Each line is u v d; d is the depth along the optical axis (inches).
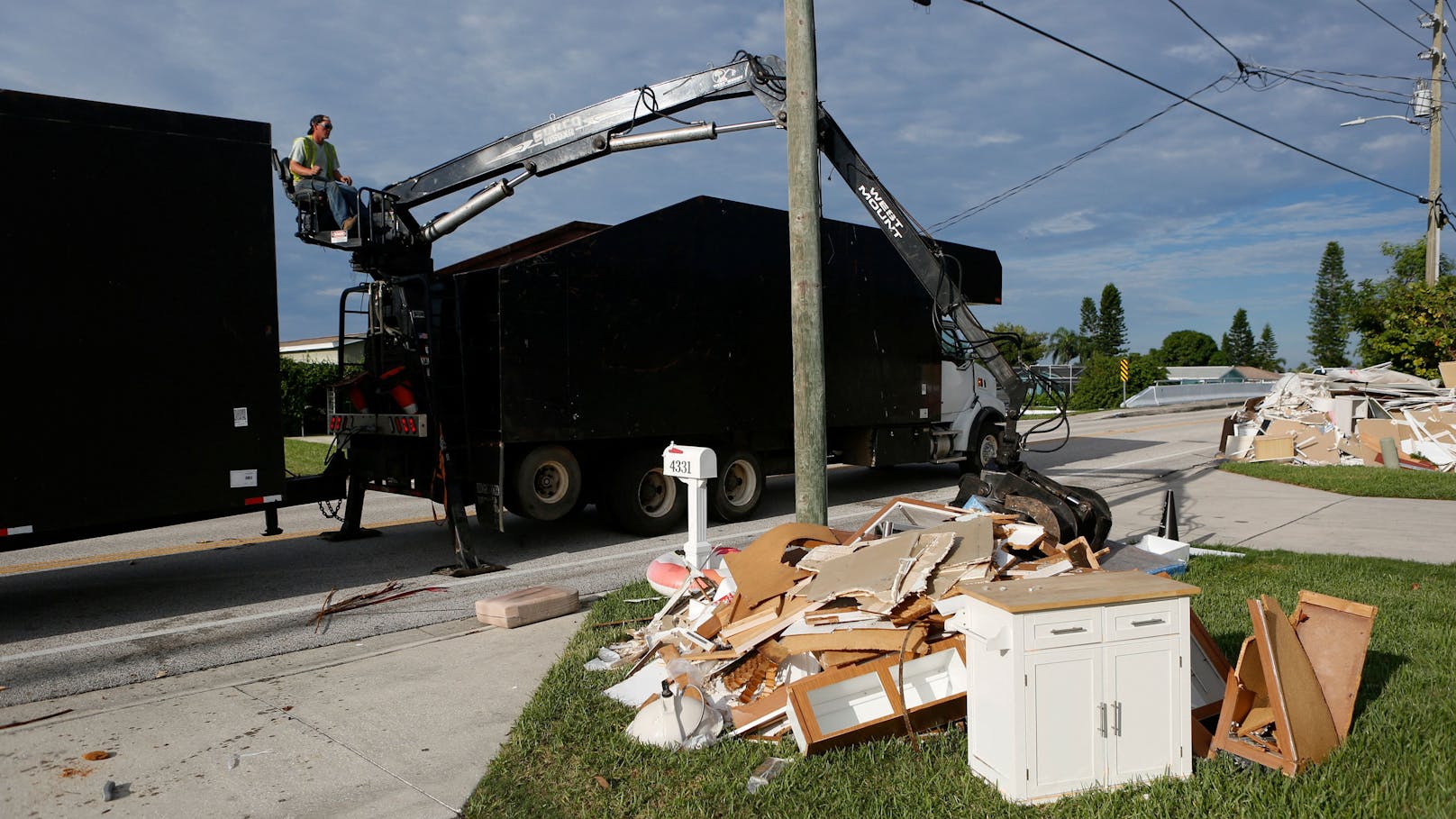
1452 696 168.9
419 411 349.4
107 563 351.6
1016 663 131.8
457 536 330.0
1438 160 863.1
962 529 185.2
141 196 261.0
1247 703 152.9
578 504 386.6
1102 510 277.0
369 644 240.4
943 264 343.6
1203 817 125.5
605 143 357.7
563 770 152.0
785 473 476.4
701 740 160.4
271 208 285.9
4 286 240.2
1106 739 136.6
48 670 220.1
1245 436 678.5
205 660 227.9
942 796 135.5
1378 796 128.7
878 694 159.9
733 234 426.9
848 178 341.1
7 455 241.0
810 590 176.7
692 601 216.5
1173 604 140.6
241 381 279.0
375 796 147.6
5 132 240.1
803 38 252.8
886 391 503.5
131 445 259.9
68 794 150.3
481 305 351.9
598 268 371.2
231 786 152.3
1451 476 529.7
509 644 235.1
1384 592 258.8
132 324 259.8
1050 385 364.8
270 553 369.1
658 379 393.1
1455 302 806.5
